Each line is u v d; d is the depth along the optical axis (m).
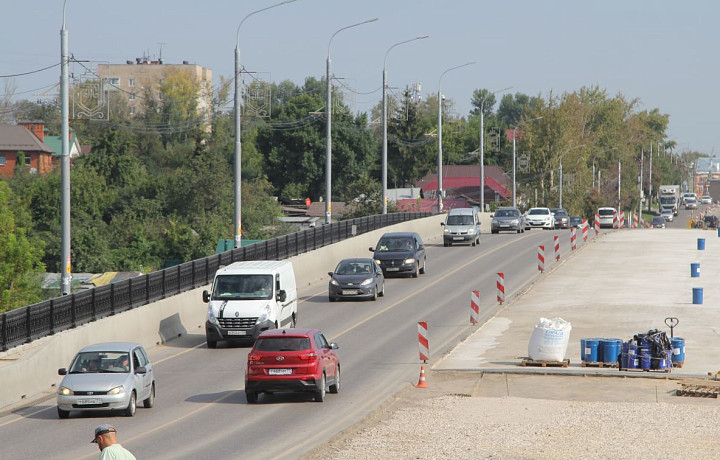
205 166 196.62
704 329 71.44
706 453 38.59
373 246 123.12
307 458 36.28
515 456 37.81
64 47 62.66
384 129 132.88
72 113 87.88
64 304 61.03
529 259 114.94
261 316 67.25
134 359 48.28
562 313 79.38
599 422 44.72
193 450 38.41
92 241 164.50
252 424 43.97
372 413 46.06
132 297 69.62
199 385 55.00
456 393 52.00
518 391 52.69
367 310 82.19
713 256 118.81
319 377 48.94
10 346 55.47
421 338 58.22
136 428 43.34
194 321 77.94
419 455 37.59
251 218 186.12
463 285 95.81
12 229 142.88
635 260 114.94
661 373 56.88
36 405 50.78
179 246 171.62
